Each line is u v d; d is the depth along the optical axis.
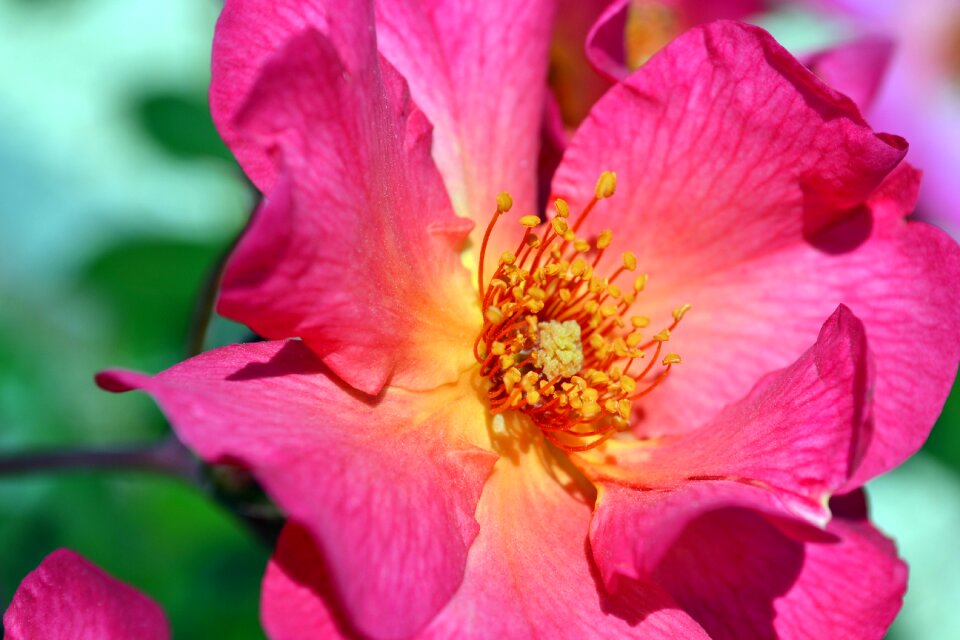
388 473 0.21
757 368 0.23
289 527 0.20
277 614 0.20
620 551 0.21
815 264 0.23
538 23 0.23
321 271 0.20
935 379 0.22
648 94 0.22
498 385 0.23
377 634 0.19
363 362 0.21
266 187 0.21
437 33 0.23
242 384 0.20
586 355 0.23
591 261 0.23
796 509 0.21
